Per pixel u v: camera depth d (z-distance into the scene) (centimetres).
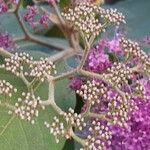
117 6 41
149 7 41
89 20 26
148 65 26
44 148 25
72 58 31
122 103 24
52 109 26
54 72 25
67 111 27
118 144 25
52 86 25
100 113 25
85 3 26
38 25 32
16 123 25
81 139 24
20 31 36
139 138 25
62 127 24
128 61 26
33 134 25
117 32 29
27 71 26
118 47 27
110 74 25
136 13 41
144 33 39
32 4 31
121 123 24
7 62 25
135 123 25
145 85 26
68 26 30
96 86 25
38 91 27
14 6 30
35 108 24
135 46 26
